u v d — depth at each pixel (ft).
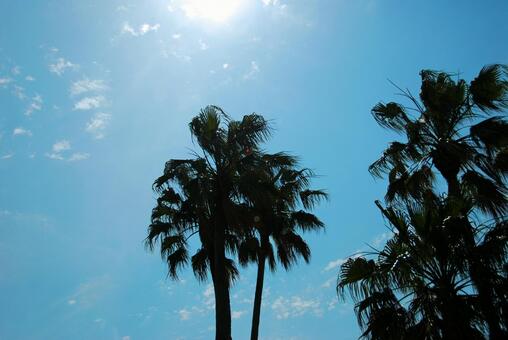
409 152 58.34
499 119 54.80
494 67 56.08
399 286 47.55
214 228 62.13
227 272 66.85
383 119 59.52
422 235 48.34
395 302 46.80
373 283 47.65
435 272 47.32
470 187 53.72
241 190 61.31
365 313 46.65
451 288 45.83
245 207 62.18
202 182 61.46
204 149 64.03
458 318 43.70
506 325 42.96
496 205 52.19
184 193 62.75
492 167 54.08
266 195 61.93
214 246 61.77
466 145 55.31
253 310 72.64
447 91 57.26
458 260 45.44
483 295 44.11
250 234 62.03
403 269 47.09
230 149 63.46
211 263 64.44
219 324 58.23
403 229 49.08
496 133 53.88
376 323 45.57
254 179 62.18
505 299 43.32
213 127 64.13
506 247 44.93
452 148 54.75
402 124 59.26
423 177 57.62
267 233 75.97
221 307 58.85
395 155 58.95
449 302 44.62
